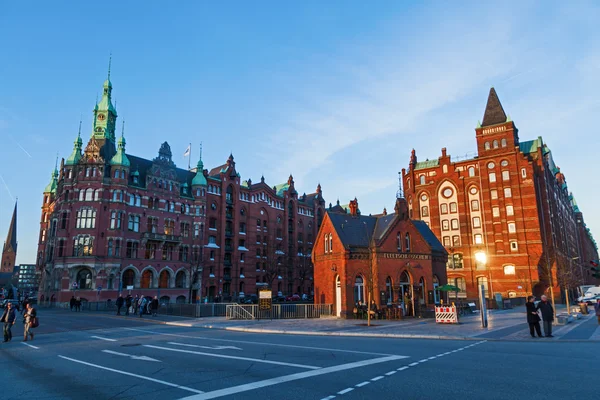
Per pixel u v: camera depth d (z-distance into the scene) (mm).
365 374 11320
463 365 12617
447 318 29047
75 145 69312
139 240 68125
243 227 88125
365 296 36469
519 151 73500
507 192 73625
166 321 33562
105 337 22359
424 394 9148
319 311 36656
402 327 26438
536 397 8844
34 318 21656
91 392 9789
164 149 75562
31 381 11125
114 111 74750
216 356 14820
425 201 82625
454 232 78062
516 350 16047
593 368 12039
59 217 65750
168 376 11398
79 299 54625
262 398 8961
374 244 36375
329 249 38781
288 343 18734
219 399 8930
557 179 94500
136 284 66375
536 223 70125
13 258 193125
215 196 83375
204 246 78500
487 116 78500
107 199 65500
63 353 16375
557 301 66188
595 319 33062
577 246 119312
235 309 35688
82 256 62156
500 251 72562
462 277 75500
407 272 38500
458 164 79688
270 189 95438
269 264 87188
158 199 72688
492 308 51094
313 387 9883
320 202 110938
